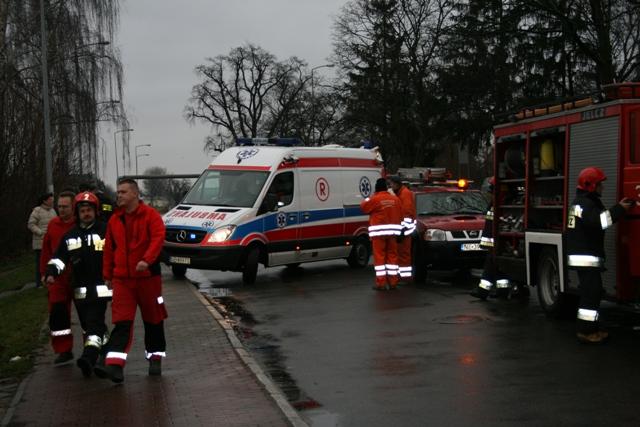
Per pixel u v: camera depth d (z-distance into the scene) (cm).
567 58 3694
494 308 1197
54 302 852
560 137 1108
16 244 2909
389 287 1465
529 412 639
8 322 1212
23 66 2908
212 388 732
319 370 825
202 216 1645
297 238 1742
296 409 677
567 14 3328
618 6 3256
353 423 630
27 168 2891
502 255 1277
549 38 3631
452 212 1661
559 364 808
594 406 650
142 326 1106
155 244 747
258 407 662
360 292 1438
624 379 738
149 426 615
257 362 875
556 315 1089
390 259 1455
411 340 962
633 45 3341
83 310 831
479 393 704
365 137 5153
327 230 1819
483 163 5953
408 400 691
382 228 1443
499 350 886
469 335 981
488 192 1323
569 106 1055
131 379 779
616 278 936
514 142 1253
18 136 2836
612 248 943
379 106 4906
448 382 748
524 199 1205
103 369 734
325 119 5959
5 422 640
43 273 862
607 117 954
